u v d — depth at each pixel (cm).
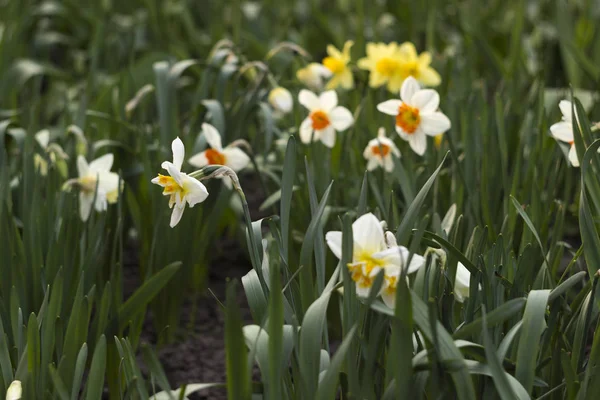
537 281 218
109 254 327
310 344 178
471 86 417
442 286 200
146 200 331
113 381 258
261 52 520
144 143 324
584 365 221
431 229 292
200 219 316
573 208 360
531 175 296
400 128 267
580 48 503
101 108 407
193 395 283
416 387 181
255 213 426
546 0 624
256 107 372
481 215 303
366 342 193
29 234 263
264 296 205
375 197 299
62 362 205
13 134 348
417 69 355
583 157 216
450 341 172
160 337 287
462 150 342
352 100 390
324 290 205
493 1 632
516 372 182
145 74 469
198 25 648
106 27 586
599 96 425
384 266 179
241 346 170
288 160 211
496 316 180
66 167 327
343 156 336
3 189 259
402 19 580
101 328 247
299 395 191
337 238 183
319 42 589
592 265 212
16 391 188
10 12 532
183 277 314
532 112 377
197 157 314
